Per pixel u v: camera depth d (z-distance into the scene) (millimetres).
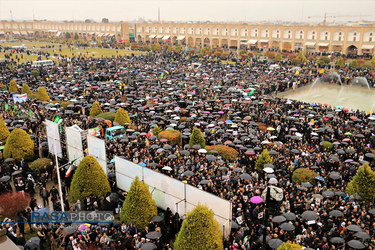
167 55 79562
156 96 38719
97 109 33344
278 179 19078
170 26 112938
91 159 17234
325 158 22359
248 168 20938
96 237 14188
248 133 27625
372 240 13188
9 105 37469
